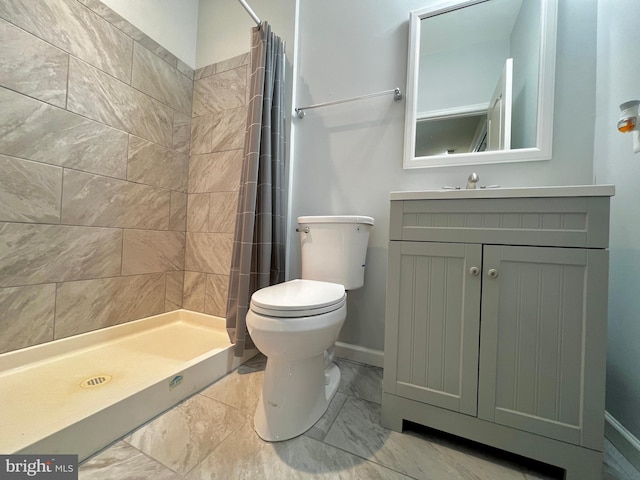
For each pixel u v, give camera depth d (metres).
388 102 1.42
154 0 1.63
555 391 0.72
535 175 1.15
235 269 1.38
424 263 0.87
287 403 0.88
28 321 1.14
